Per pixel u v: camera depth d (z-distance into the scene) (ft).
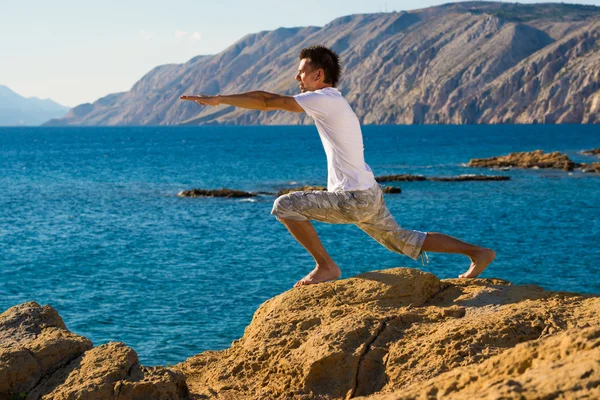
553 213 115.03
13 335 17.04
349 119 17.74
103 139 628.28
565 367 9.67
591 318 15.57
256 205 132.36
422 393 11.33
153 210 126.82
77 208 131.75
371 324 16.85
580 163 222.69
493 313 16.75
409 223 106.83
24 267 75.25
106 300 59.16
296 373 16.34
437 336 15.75
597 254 78.07
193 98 16.60
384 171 213.66
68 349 16.33
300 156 304.91
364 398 14.03
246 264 74.74
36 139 642.63
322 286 19.20
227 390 16.76
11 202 143.02
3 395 15.29
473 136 505.66
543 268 71.26
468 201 133.69
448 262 73.92
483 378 11.12
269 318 18.62
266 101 17.03
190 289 62.80
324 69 18.02
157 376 15.35
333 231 95.76
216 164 260.01
